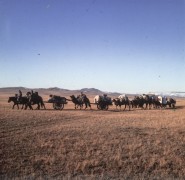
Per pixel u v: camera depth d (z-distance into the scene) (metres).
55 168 15.98
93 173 15.58
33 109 45.59
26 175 14.95
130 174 15.60
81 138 22.16
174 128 27.41
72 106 61.84
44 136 22.47
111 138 22.44
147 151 19.38
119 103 52.72
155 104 58.25
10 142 20.30
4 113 36.06
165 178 15.20
